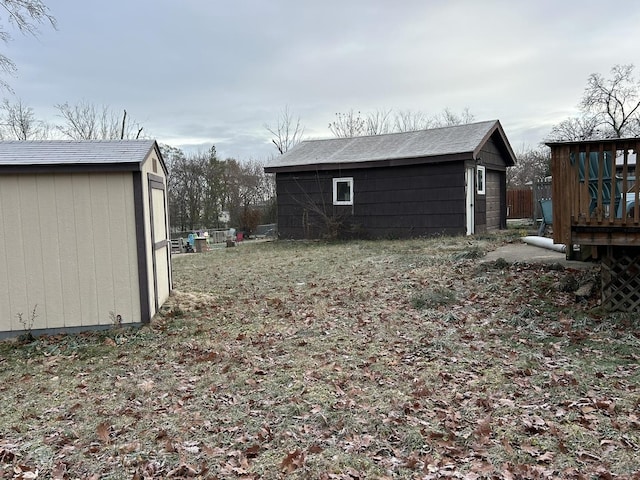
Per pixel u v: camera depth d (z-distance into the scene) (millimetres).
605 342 4512
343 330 5512
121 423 3545
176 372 4574
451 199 12438
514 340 4766
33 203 5930
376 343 4988
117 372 4691
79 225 6000
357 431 3188
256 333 5656
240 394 3924
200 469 2836
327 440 3092
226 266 10969
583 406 3299
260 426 3340
